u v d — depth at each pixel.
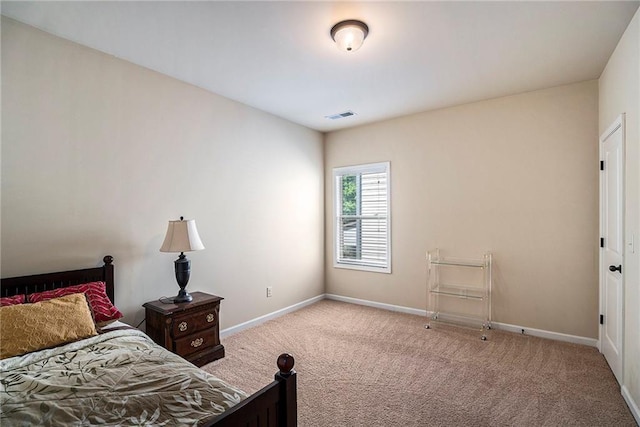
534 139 3.36
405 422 1.98
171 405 1.21
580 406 2.13
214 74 2.94
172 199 3.00
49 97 2.26
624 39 2.24
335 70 2.85
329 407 2.14
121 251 2.65
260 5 1.95
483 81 3.10
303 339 3.31
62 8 1.98
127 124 2.69
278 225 4.12
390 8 1.98
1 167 2.07
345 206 4.81
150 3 1.93
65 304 1.88
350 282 4.70
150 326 2.68
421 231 4.08
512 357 2.86
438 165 3.95
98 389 1.29
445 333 3.46
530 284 3.39
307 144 4.62
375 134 4.44
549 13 2.03
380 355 2.93
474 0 1.90
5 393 1.26
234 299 3.55
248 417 1.12
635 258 2.05
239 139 3.63
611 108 2.60
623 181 2.28
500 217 3.55
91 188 2.47
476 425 1.95
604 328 2.84
